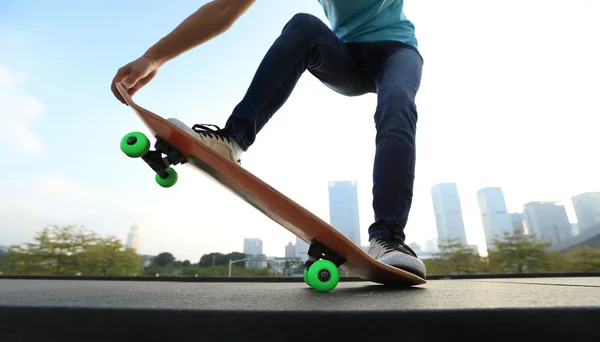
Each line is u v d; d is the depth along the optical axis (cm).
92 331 54
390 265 121
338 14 186
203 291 111
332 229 103
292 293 98
